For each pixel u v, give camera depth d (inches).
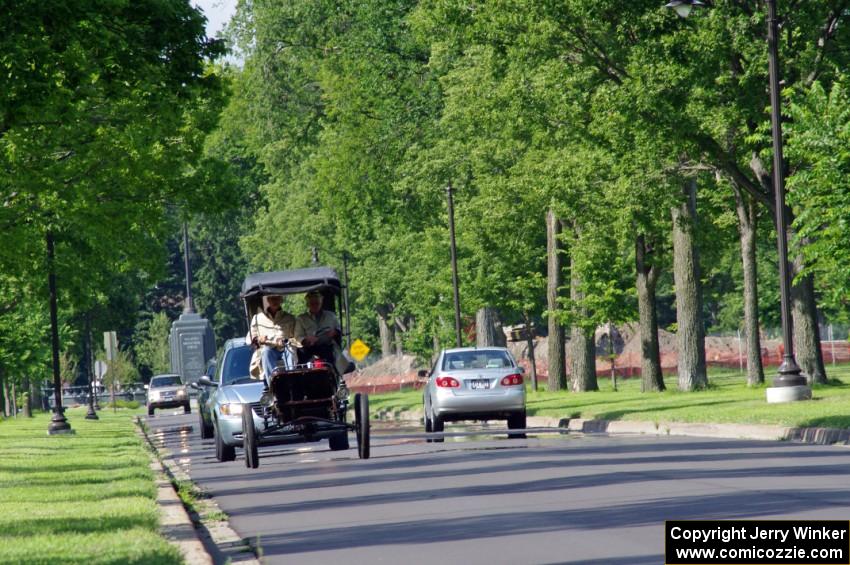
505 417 3117.6
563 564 988.6
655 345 4805.6
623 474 1729.8
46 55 2222.0
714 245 5078.7
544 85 3553.2
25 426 5339.6
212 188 3666.3
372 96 6279.5
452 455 2331.4
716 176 4397.1
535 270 5974.4
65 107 2669.8
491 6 3506.4
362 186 6382.9
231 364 2618.1
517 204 5196.9
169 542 1134.4
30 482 2011.6
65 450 3061.0
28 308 6107.3
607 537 1125.7
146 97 2460.6
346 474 2020.2
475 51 4210.1
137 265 4293.8
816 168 2807.6
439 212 5994.1
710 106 3334.2
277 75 7096.5
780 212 2987.2
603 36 3491.6
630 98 3307.1
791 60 3206.2
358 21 6417.3
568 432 3093.0
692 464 1846.7
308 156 7736.2
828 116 2783.0
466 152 5516.7
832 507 1230.9
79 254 4259.4
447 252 6077.8
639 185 3695.9
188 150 3585.1
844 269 2874.0
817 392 3491.6
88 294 4576.8
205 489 1932.8
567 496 1489.9
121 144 3218.5
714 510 1261.1
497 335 6510.8
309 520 1422.2
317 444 2999.5
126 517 1352.1
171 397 6909.5
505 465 2016.5
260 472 2197.3
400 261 7672.2
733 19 3176.7
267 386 1961.1
